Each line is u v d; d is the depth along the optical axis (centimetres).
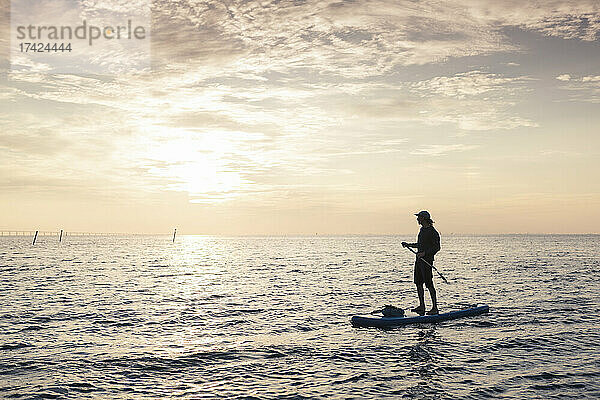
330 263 4481
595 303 1653
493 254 6419
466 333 1165
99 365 916
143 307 1652
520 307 1565
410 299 1828
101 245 12406
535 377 823
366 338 1129
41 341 1109
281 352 1009
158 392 766
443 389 769
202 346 1067
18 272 3159
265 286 2352
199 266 4128
